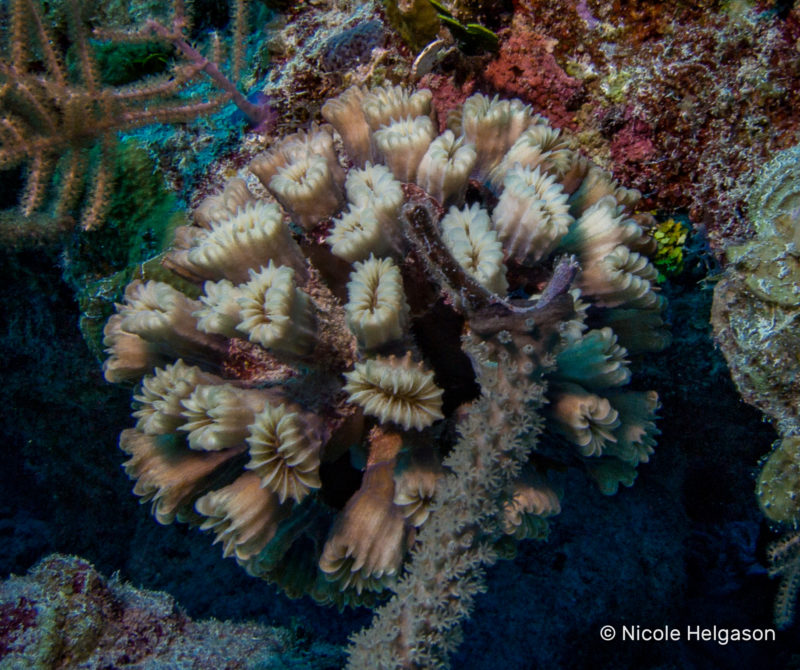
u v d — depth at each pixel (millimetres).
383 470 171
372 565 164
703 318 216
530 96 209
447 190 175
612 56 195
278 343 159
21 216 236
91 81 218
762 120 182
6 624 212
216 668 229
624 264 178
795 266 164
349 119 196
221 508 159
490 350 141
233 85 230
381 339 157
